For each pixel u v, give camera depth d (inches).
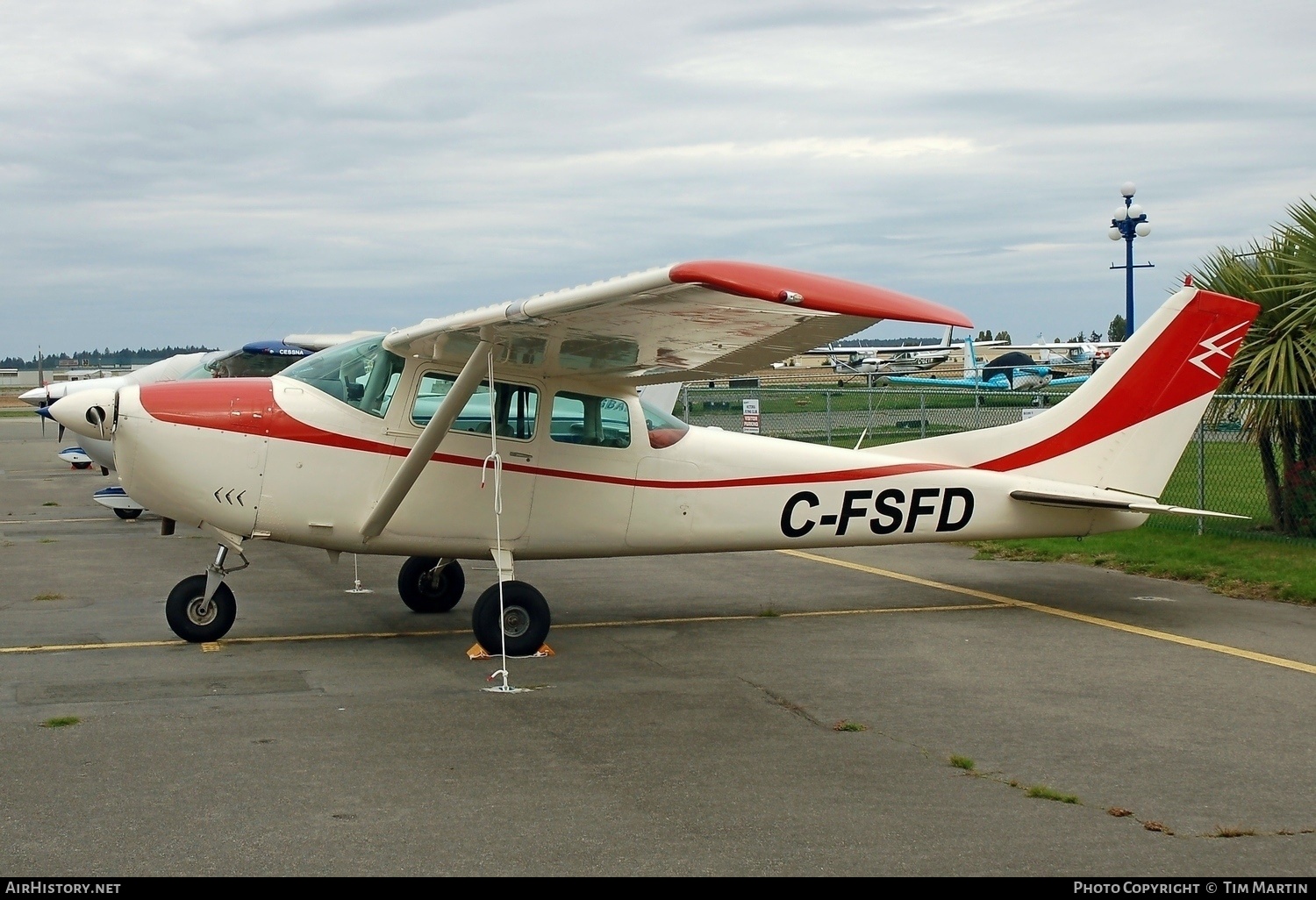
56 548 521.3
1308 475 471.8
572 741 222.7
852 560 483.2
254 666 286.4
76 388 685.9
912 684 269.7
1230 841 171.8
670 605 378.3
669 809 184.5
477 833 173.2
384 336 323.6
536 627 301.3
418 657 299.3
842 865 161.6
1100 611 362.3
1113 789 195.6
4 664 285.9
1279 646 310.2
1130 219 731.4
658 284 221.6
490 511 321.7
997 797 190.9
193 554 505.4
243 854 163.9
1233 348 376.2
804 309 235.1
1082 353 2348.7
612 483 331.6
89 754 210.8
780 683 270.8
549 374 324.5
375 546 316.5
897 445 370.3
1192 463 688.4
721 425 1085.8
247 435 303.0
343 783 196.1
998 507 365.4
